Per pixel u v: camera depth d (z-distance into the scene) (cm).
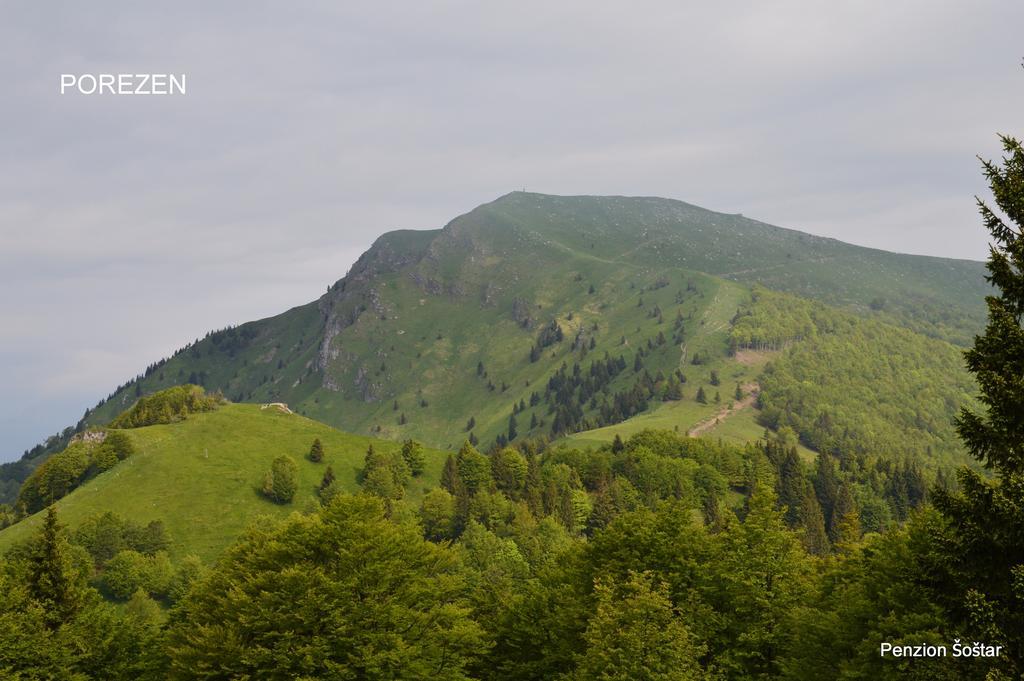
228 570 6088
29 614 5709
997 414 2528
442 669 5356
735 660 5112
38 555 6122
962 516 2645
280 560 5622
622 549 6209
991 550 2575
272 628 5088
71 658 5631
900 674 3738
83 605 6259
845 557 6238
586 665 4909
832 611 5122
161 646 5991
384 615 5144
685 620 5284
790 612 5200
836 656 4669
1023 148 2622
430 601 5706
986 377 2545
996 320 2595
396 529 5928
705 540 6144
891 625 4166
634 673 4594
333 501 5938
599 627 5034
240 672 4875
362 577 5303
